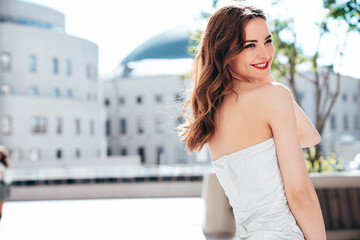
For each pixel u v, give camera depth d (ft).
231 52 4.95
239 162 4.85
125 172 58.34
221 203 23.36
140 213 32.14
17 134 137.08
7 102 136.26
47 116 142.82
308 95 170.81
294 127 4.66
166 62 199.72
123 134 195.21
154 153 189.06
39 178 44.62
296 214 4.61
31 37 149.28
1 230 26.40
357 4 21.33
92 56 168.45
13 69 146.30
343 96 188.65
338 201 18.20
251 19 4.96
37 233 25.12
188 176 43.88
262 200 4.78
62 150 146.10
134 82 193.26
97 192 44.29
